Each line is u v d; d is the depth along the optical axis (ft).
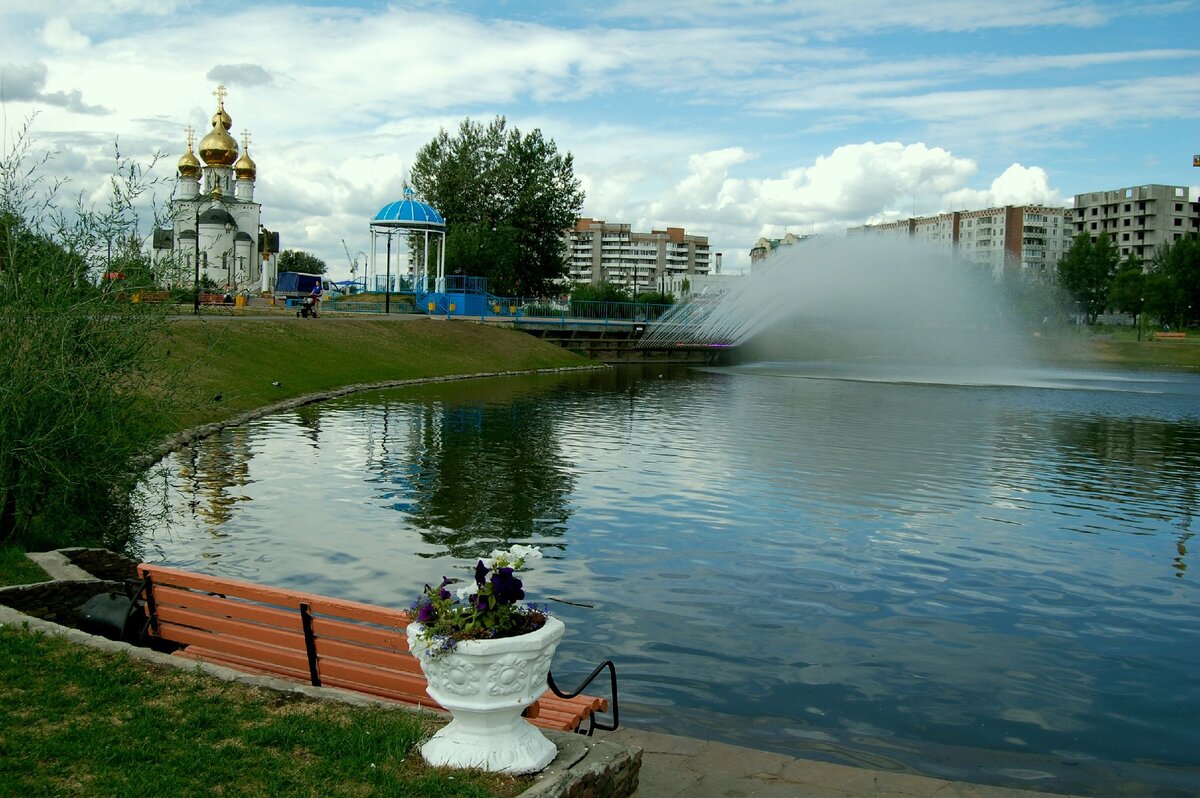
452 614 19.60
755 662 36.45
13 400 43.19
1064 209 594.65
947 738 30.09
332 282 359.87
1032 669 36.40
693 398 157.89
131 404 50.39
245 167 340.59
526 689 19.76
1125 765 28.45
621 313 331.16
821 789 24.62
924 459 90.63
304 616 26.18
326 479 72.74
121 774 19.74
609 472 79.41
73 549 40.70
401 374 175.83
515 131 327.06
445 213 323.57
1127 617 43.37
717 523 60.70
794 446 97.81
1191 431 119.44
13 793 18.70
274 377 136.46
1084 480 80.94
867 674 35.50
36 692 23.75
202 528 55.98
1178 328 396.37
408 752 20.95
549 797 18.76
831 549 54.60
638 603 43.62
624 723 30.48
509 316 283.59
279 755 20.80
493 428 108.88
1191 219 558.56
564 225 333.21
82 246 47.75
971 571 50.62
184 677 25.30
